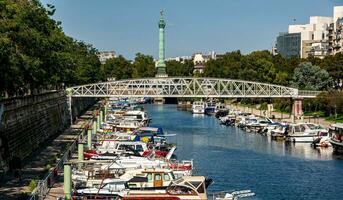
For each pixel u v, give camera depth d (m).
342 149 109.25
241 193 68.19
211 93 195.62
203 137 138.88
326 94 175.00
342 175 85.50
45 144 101.94
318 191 74.56
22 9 81.75
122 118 162.88
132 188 62.44
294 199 69.94
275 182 80.06
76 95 173.75
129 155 84.19
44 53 89.25
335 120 166.50
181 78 195.25
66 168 56.78
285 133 132.00
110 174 66.06
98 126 127.44
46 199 57.25
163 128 163.25
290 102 197.12
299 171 88.81
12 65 70.31
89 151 86.38
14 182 64.62
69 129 133.88
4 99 75.94
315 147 118.31
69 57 131.88
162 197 54.84
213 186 76.75
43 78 90.75
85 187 61.38
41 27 88.38
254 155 106.50
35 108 99.75
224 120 176.62
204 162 97.50
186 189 56.84
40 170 73.00
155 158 80.56
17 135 81.75
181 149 114.56
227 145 122.25
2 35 71.19
